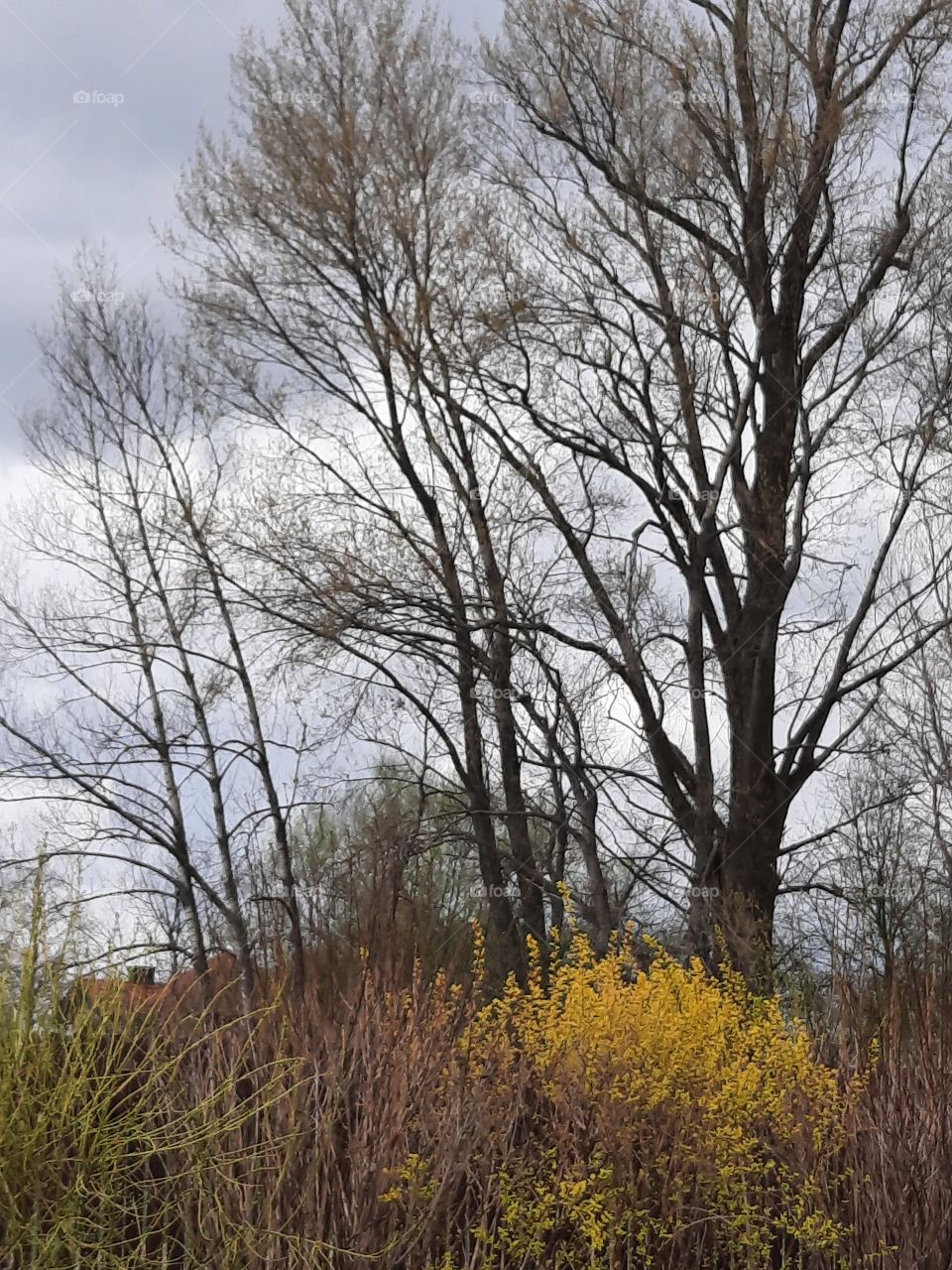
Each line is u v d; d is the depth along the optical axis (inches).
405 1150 252.4
